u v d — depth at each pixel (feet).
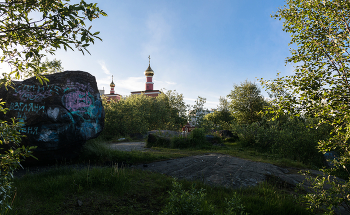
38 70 8.48
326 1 13.11
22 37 8.08
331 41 13.21
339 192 11.43
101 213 12.14
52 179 15.65
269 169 24.07
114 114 62.85
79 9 7.59
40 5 7.80
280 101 13.38
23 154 8.32
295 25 15.44
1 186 7.67
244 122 71.87
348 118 10.39
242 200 14.87
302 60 14.60
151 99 102.42
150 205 13.67
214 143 46.01
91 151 25.04
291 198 15.62
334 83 11.91
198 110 65.51
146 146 41.14
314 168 28.17
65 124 22.06
